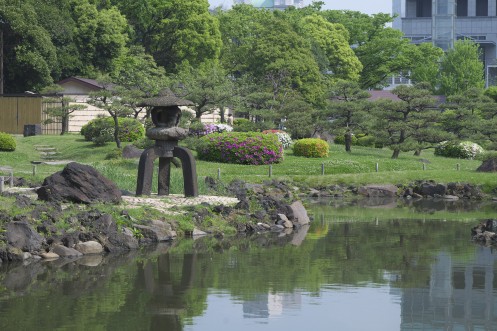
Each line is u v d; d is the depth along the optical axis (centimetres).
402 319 1630
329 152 5859
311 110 6650
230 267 2159
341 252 2425
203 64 8925
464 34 18975
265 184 4375
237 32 10238
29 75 7619
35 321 1587
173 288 1889
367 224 3145
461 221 3269
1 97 6912
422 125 5922
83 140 5994
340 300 1788
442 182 4662
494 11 19200
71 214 2477
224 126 5875
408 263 2241
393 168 5331
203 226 2788
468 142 6284
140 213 2670
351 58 10169
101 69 8194
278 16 10388
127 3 8975
